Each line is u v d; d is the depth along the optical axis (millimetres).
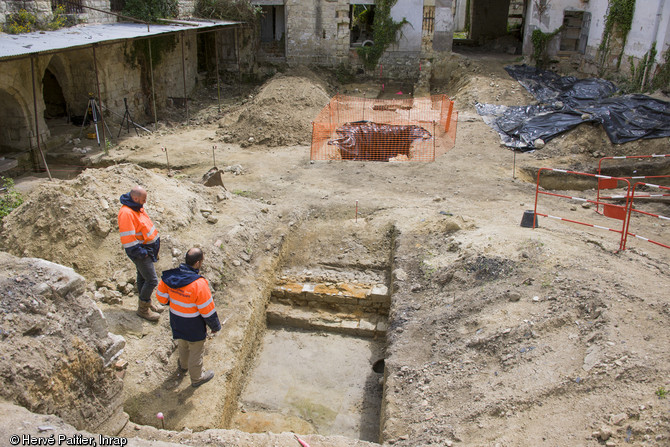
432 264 8289
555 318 6090
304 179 12703
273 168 13492
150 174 9398
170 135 16766
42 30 14141
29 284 4656
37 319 4473
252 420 6535
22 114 13711
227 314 7500
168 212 8523
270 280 8797
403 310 7477
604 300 6074
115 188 8273
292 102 17156
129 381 5957
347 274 9328
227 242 8703
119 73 17422
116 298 6957
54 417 4043
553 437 4543
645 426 4305
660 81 17453
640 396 4645
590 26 22062
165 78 20312
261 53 26109
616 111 15219
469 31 32656
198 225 9016
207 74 24656
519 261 7418
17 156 13773
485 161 14008
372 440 6305
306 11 24156
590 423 4559
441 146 15195
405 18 23734
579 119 15297
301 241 10148
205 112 19875
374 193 11766
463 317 6863
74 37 13602
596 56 21438
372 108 19531
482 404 5219
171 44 20234
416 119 17984
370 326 8367
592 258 7363
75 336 4691
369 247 9859
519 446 4543
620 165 13594
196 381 6094
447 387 5777
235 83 24844
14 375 4102
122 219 6184
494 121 17250
